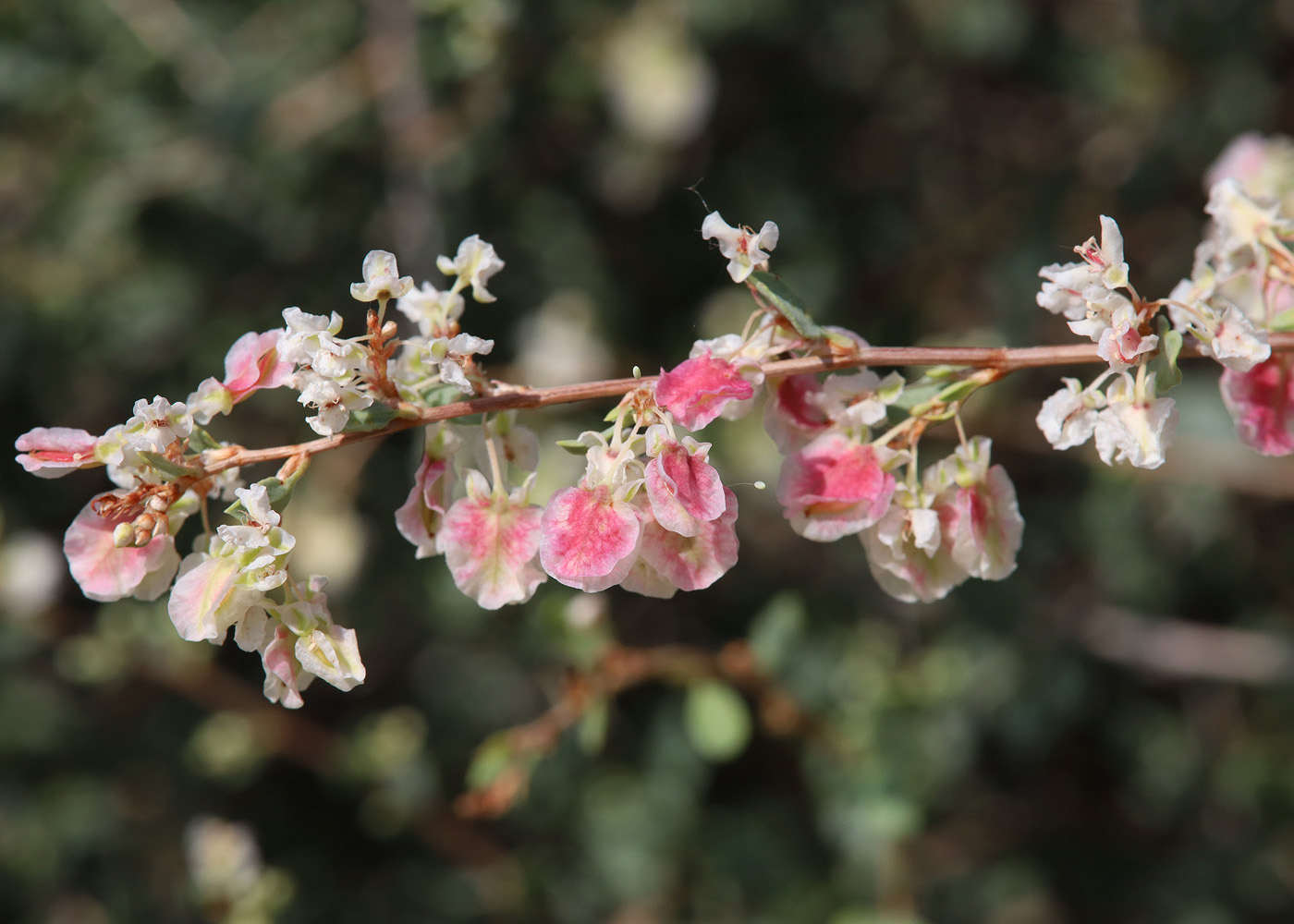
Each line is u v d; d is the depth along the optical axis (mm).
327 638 270
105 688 524
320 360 269
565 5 478
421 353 273
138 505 269
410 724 490
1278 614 521
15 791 529
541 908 502
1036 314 520
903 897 422
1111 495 495
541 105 495
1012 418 492
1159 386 274
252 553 268
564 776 509
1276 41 515
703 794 512
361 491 499
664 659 353
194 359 509
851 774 393
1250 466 473
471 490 275
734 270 276
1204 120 516
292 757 496
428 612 504
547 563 267
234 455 271
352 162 503
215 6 501
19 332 505
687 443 270
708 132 523
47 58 482
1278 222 285
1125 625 508
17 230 505
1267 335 276
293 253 510
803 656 429
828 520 278
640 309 517
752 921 487
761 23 501
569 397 274
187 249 506
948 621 490
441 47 457
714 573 269
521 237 500
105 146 486
